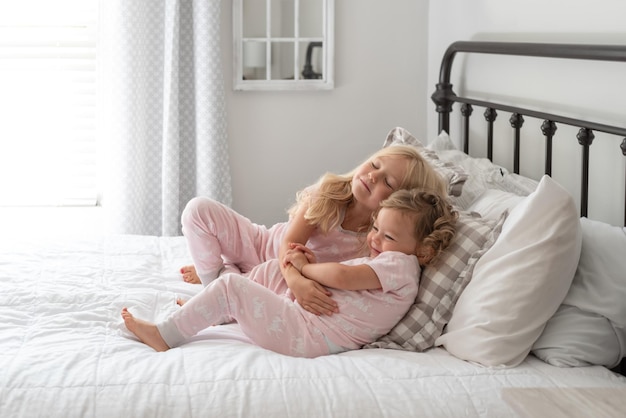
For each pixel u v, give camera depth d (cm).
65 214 330
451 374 159
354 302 177
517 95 253
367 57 331
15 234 328
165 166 312
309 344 174
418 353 172
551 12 232
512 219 179
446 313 178
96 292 203
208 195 316
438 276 181
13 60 324
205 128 313
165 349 172
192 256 214
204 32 308
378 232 185
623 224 199
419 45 333
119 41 308
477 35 283
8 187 330
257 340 175
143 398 146
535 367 164
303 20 323
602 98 207
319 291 179
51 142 330
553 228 170
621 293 166
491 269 173
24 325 182
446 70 296
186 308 174
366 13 329
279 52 324
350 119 334
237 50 320
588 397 149
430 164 216
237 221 218
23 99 326
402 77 334
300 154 334
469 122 291
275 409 146
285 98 330
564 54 210
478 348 166
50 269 219
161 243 252
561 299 169
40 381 149
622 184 200
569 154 224
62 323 182
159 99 316
